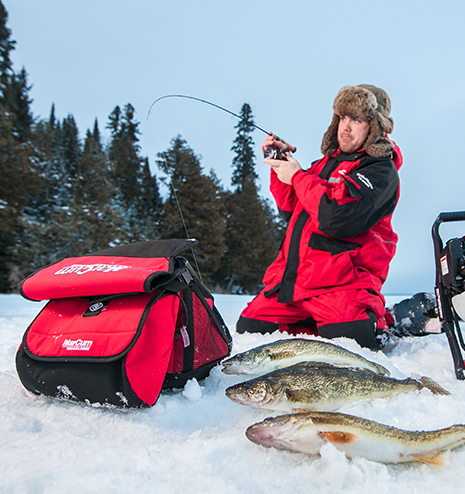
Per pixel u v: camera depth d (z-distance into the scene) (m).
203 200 24.91
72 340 1.36
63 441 1.09
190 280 1.61
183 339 1.54
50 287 1.46
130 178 29.66
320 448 0.94
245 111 40.91
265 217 29.30
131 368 1.28
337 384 1.28
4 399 1.44
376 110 2.59
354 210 2.21
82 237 20.27
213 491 0.84
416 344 2.49
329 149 2.92
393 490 0.84
